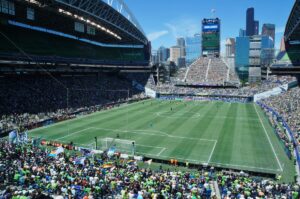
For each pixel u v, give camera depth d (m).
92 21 86.25
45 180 23.53
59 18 81.31
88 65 100.00
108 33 105.31
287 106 76.38
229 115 75.56
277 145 47.03
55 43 96.94
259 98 104.75
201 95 114.06
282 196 24.22
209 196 24.27
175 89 123.50
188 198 21.84
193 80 138.00
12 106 63.47
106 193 22.14
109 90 104.12
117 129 57.91
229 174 33.06
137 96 112.00
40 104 70.25
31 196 18.41
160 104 97.75
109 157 38.75
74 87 90.94
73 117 70.69
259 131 56.94
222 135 53.50
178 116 73.56
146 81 131.88
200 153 42.69
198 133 54.97
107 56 125.38
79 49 108.75
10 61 67.75
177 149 44.66
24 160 29.42
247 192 24.48
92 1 71.31
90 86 98.81
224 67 145.25
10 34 79.94
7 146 35.03
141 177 27.62
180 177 29.69
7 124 54.81
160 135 53.25
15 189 20.31
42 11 73.62
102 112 79.38
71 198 19.44
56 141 48.25
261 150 44.31
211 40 155.38
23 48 79.75
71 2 66.00
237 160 39.69
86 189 21.70
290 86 105.62
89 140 49.28
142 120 67.69
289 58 124.81
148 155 41.56
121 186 24.02
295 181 32.12
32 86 77.81
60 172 26.25
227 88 124.44
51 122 63.84
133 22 106.31
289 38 119.19
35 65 78.06
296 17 83.81
